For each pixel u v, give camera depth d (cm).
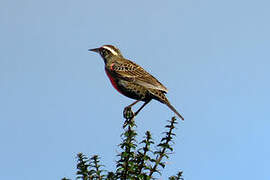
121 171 641
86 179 625
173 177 622
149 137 654
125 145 646
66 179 578
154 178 638
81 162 637
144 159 641
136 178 638
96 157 636
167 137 654
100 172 629
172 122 656
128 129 666
